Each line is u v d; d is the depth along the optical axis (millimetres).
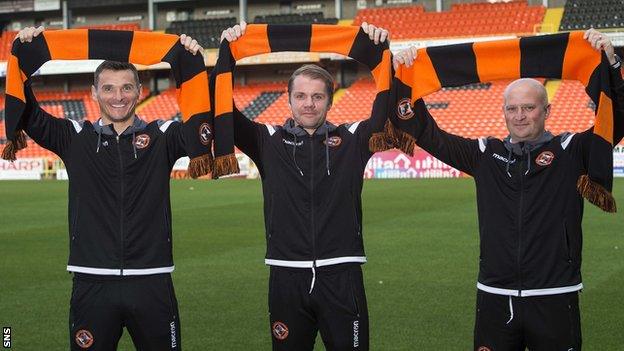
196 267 8727
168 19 35938
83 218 4047
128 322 4043
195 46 4180
